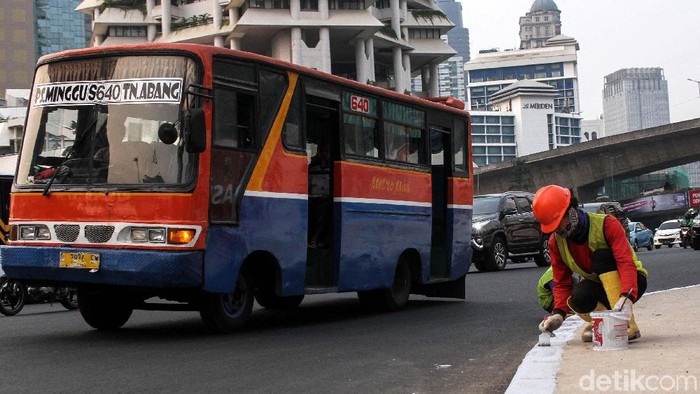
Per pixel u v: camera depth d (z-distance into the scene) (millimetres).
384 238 12742
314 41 107000
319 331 10477
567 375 6211
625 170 84125
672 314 10109
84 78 9688
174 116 9250
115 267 8984
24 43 144000
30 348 8898
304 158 10930
